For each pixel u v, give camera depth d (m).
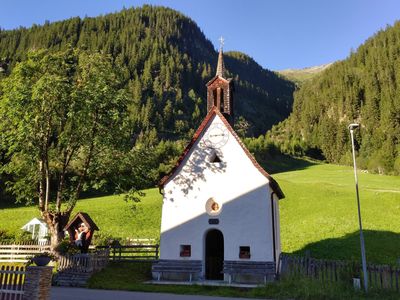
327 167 127.56
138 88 184.25
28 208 59.78
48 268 13.84
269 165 127.06
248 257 22.17
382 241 34.84
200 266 22.77
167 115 181.25
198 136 25.45
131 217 50.94
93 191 77.31
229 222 23.14
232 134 24.83
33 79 24.59
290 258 21.55
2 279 14.20
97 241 33.50
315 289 17.52
